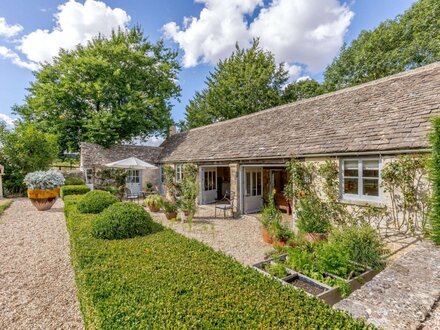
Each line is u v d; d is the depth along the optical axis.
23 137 18.03
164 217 10.91
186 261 3.27
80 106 23.34
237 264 3.20
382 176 6.75
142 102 23.09
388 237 6.30
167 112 26.58
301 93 29.92
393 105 8.07
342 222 7.55
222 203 15.38
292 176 8.93
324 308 2.15
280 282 2.72
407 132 6.52
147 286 2.51
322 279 3.86
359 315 2.46
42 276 4.85
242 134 13.40
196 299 2.25
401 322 2.35
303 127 10.24
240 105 27.89
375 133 7.27
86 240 4.32
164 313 2.01
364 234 4.56
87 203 7.28
